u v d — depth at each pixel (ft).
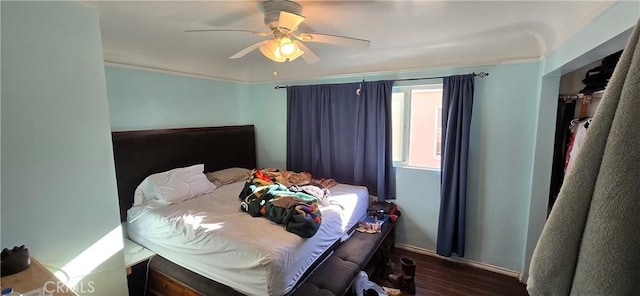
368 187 10.46
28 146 4.66
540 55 7.54
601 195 1.58
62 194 5.07
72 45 5.08
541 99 7.54
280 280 5.44
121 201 8.47
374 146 10.10
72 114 5.12
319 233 6.62
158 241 7.33
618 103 1.55
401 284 7.84
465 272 8.80
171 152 9.82
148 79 9.38
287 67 11.80
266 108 12.78
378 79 10.00
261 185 8.69
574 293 1.70
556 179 8.00
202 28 7.06
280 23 5.26
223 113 12.10
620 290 1.55
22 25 4.51
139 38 7.89
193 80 10.81
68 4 5.02
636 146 1.48
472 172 8.86
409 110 9.87
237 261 5.76
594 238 1.60
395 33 7.53
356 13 6.11
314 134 11.30
